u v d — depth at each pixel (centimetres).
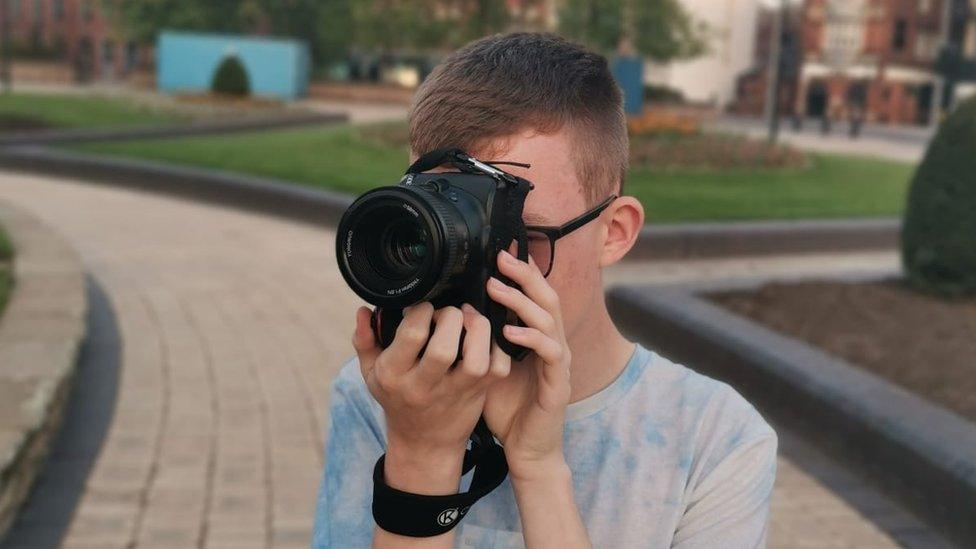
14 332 560
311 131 2559
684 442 126
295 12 5081
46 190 1600
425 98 121
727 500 124
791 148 2114
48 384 470
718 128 3988
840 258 1164
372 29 2989
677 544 125
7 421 418
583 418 128
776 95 2767
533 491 117
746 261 1116
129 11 5041
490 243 108
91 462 456
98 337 686
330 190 1431
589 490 126
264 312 787
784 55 6419
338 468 138
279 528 399
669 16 2984
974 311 728
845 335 636
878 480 459
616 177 124
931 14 6294
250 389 580
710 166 1822
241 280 920
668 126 2309
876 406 473
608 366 129
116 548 377
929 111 6341
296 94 4525
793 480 470
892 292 773
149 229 1228
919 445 434
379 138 2145
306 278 941
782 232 1156
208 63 4503
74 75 5469
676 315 657
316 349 677
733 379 587
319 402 560
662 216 1248
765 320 671
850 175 1870
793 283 780
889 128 5291
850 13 6362
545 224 117
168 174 1577
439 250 102
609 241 129
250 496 428
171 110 3048
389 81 5444
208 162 1738
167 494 427
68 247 873
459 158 113
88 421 509
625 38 3005
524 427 117
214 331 718
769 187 1625
